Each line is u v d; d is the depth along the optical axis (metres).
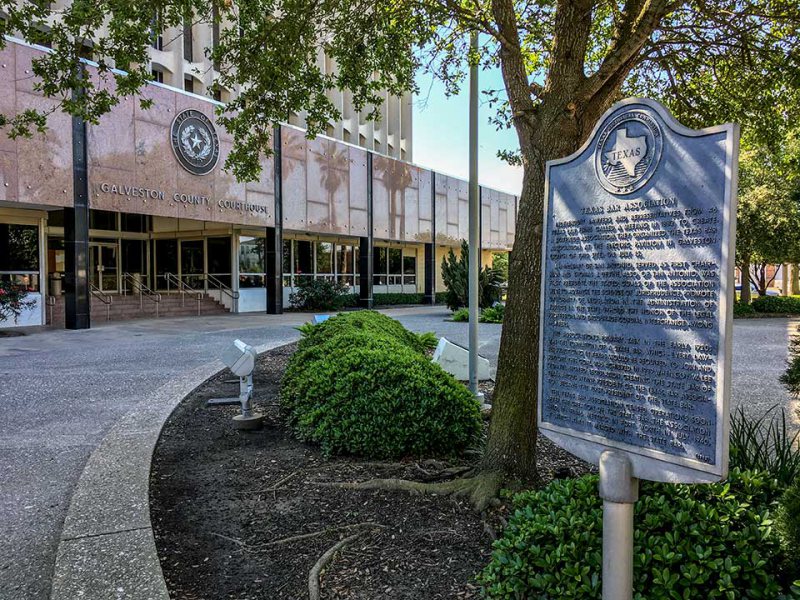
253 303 22.06
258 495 3.72
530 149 3.63
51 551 3.14
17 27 4.70
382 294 28.16
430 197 29.36
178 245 22.75
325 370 4.84
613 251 2.18
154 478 4.08
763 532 2.12
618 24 3.85
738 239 20.22
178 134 16.94
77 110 5.20
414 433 4.19
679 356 1.94
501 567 2.35
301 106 6.42
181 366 9.12
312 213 22.22
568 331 2.33
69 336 13.22
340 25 6.12
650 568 2.12
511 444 3.55
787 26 5.25
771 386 7.38
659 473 1.96
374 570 2.71
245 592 2.62
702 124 5.84
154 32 5.26
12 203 13.81
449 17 5.61
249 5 5.70
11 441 5.12
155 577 2.62
